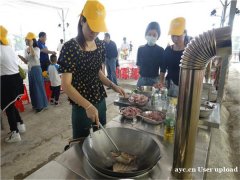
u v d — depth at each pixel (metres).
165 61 2.15
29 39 3.15
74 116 1.23
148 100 1.62
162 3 5.90
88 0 0.99
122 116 1.32
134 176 0.72
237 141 2.11
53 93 3.71
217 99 2.02
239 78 4.16
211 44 0.57
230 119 2.63
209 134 1.09
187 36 2.04
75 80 1.11
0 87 2.24
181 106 0.67
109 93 4.36
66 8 6.23
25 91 3.70
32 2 5.08
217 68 2.30
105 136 0.94
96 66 1.20
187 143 0.69
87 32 1.03
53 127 2.79
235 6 1.97
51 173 0.74
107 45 4.62
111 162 0.84
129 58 7.28
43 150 2.22
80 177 0.72
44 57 4.19
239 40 1.64
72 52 1.03
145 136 0.92
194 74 0.62
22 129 2.62
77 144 0.94
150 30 2.25
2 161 2.02
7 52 2.30
